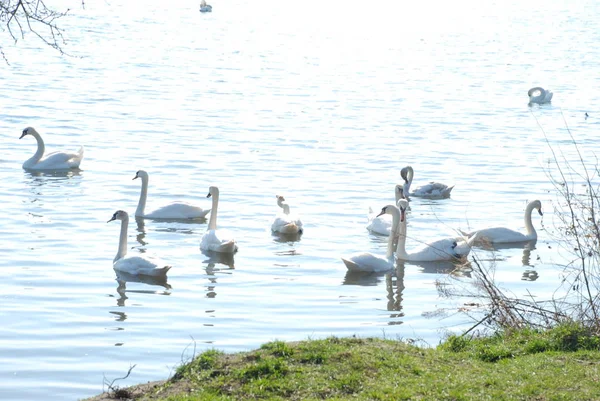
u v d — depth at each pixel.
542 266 21.39
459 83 54.00
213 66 57.06
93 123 37.56
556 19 99.94
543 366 12.50
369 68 58.97
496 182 29.88
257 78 52.75
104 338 15.91
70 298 18.08
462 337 14.42
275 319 17.20
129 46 65.06
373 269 20.94
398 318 17.50
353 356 12.53
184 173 29.72
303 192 27.73
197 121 38.72
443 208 26.83
